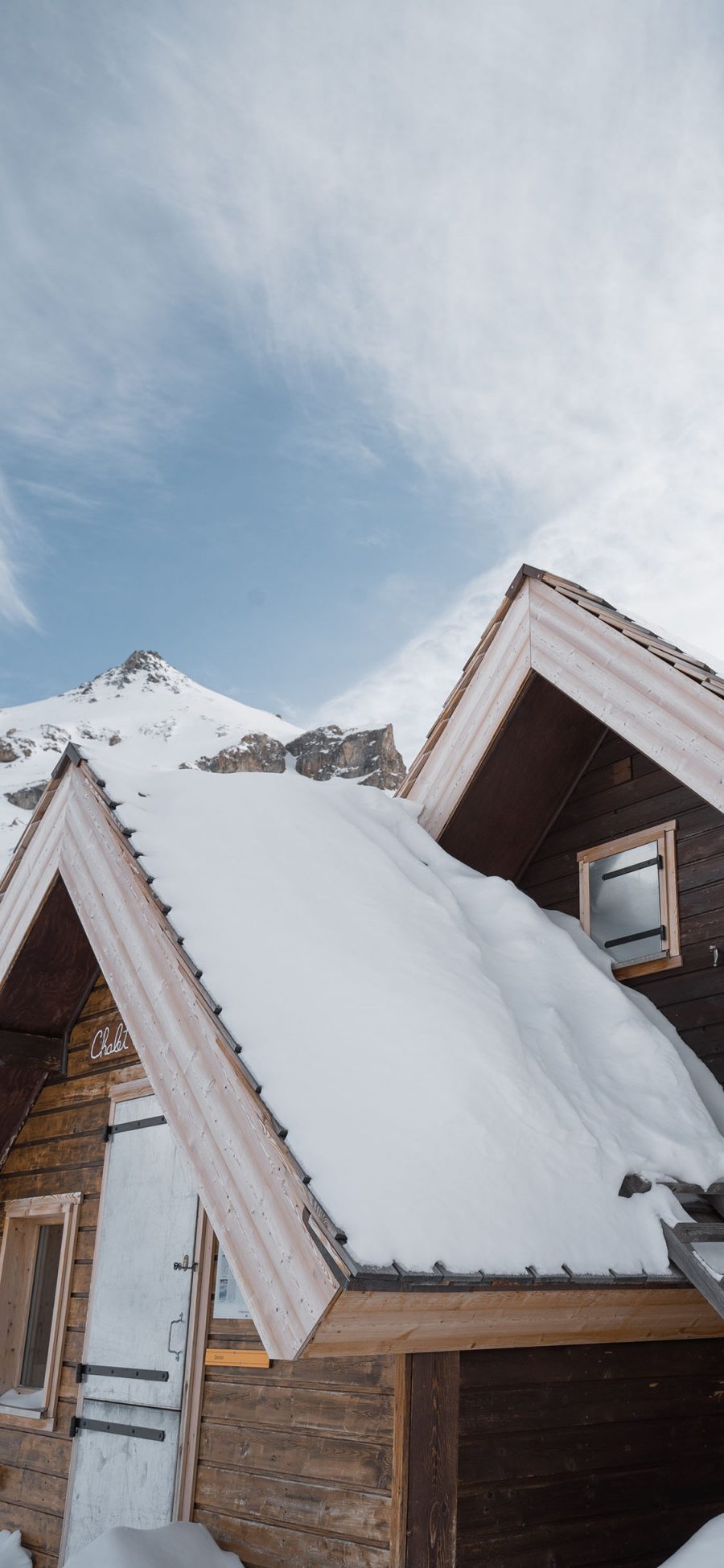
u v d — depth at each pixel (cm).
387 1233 314
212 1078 387
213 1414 505
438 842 636
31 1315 708
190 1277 544
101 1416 581
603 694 521
